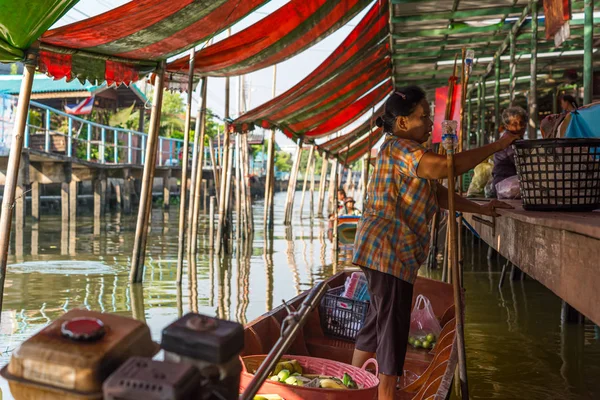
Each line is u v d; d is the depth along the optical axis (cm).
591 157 378
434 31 1220
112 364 147
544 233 351
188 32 780
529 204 396
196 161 1255
